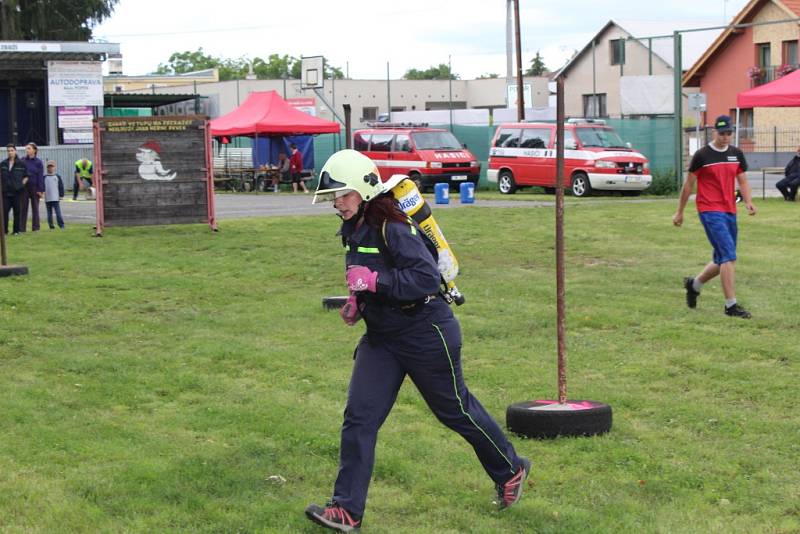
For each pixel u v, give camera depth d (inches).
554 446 245.1
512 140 1181.1
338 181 188.9
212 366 339.9
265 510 207.0
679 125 1147.3
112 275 534.0
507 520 202.2
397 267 189.6
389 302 191.0
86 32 2036.2
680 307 426.0
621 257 586.9
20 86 1663.4
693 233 685.3
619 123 1192.2
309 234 696.4
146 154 725.9
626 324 392.5
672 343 357.7
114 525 199.5
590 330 386.6
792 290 467.8
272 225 759.7
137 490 218.8
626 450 240.2
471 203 1002.1
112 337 390.0
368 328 195.9
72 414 282.0
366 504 211.6
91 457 242.1
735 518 201.0
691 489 217.8
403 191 203.0
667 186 1137.4
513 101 1604.3
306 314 428.5
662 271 531.5
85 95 1610.5
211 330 400.5
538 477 224.8
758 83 1881.2
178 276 529.7
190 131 731.4
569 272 533.0
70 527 198.5
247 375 329.1
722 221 403.5
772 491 214.4
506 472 205.3
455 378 197.3
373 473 229.1
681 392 296.4
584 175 1092.5
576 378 314.2
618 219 775.1
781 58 1877.5
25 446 250.1
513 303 441.1
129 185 724.0
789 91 943.7
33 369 337.4
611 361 335.9
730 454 238.7
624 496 213.8
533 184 1154.0
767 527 195.8
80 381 321.4
